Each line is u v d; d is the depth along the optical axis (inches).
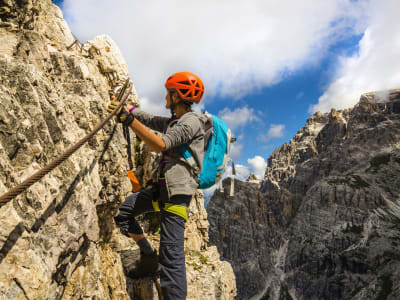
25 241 128.3
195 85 134.8
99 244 325.1
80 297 221.1
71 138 220.8
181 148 128.1
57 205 174.7
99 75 485.7
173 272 122.5
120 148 330.3
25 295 121.0
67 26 474.0
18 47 215.8
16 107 156.3
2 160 133.3
